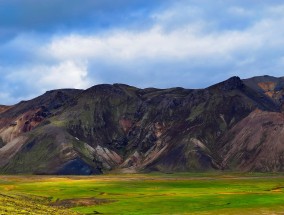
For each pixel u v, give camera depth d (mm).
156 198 136750
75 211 108000
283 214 105750
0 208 84188
